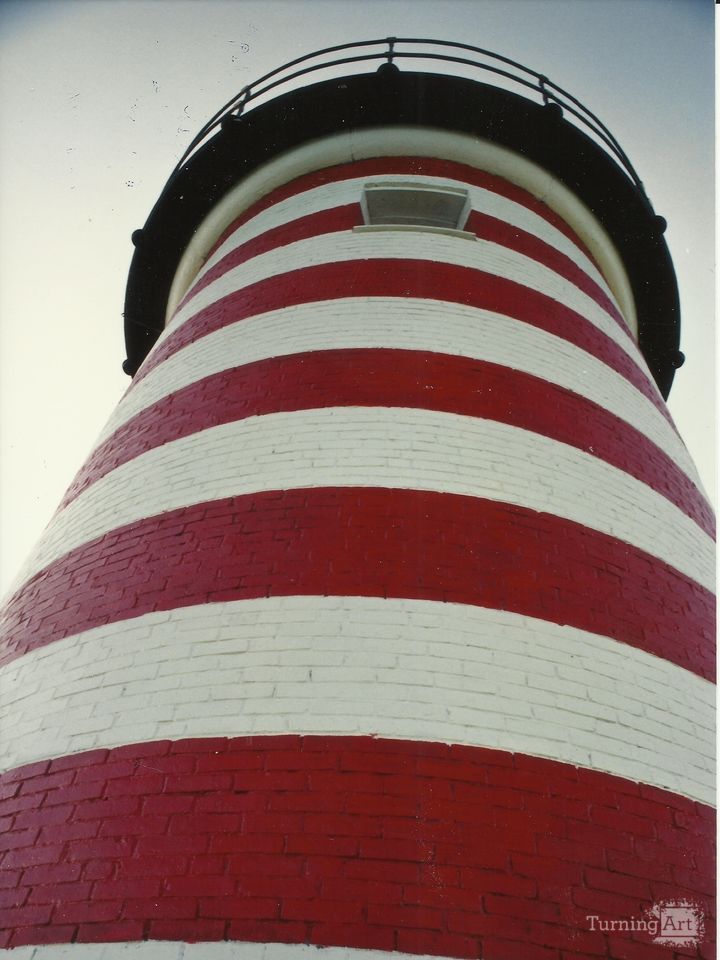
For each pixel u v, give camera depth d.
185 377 7.06
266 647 4.30
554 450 5.88
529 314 7.37
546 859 3.58
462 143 9.78
